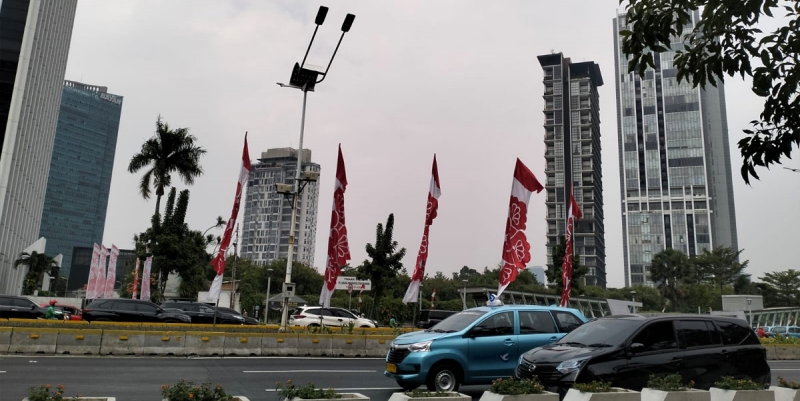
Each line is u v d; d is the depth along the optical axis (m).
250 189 187.50
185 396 6.71
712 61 5.28
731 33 5.18
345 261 21.91
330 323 33.66
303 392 7.38
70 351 18.02
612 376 9.22
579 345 10.06
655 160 154.88
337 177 22.19
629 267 151.75
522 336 11.98
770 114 5.07
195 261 46.69
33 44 64.75
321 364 17.70
